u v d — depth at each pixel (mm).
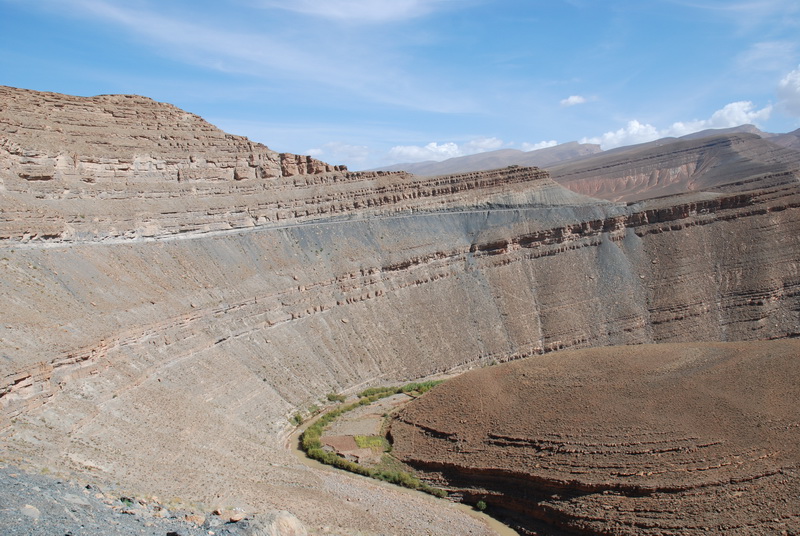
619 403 61812
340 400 86812
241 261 97750
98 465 45750
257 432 70188
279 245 105688
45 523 28094
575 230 124312
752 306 110062
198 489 45938
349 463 65875
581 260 120625
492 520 56125
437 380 95375
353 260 108875
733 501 47938
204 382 73062
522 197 134750
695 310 110562
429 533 49812
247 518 34125
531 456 58969
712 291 113312
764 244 117500
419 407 74688
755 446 52500
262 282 95938
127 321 69875
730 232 120938
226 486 48500
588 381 67250
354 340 98062
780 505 46531
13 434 46375
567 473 55031
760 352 66062
